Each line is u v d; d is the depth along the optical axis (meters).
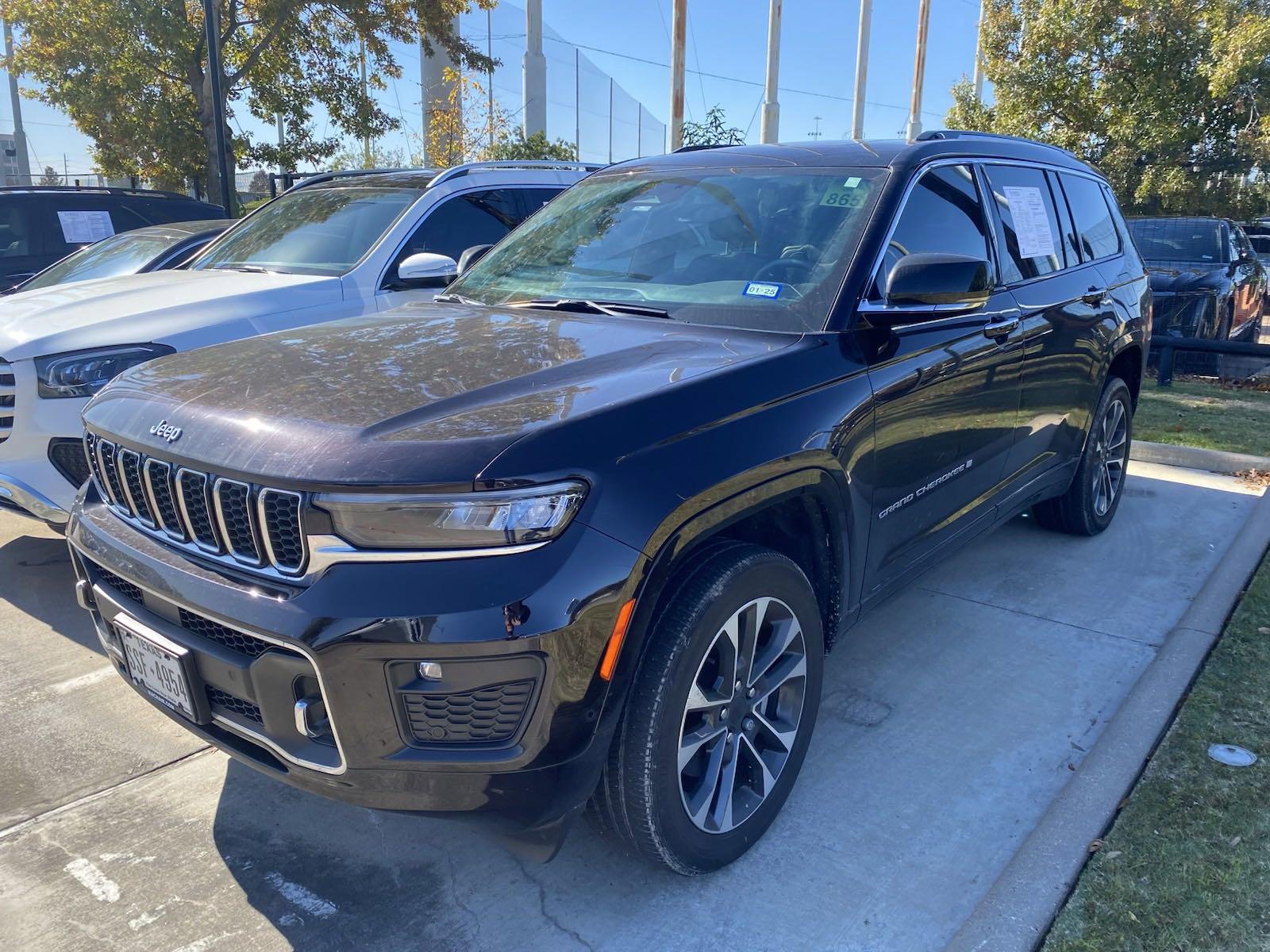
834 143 3.79
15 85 23.56
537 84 21.75
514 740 2.06
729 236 3.35
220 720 2.32
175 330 4.60
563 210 4.00
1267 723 3.12
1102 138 16.62
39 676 3.77
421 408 2.26
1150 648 3.90
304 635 2.01
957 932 2.29
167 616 2.36
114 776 3.11
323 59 16.41
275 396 2.41
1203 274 10.09
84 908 2.51
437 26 16.47
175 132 14.83
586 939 2.40
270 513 2.11
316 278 5.34
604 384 2.41
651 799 2.31
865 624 4.11
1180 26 14.78
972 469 3.60
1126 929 2.26
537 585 2.00
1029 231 4.13
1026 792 2.96
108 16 13.62
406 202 5.91
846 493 2.79
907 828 2.79
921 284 2.88
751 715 2.63
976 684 3.62
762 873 2.62
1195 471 6.45
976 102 18.38
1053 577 4.62
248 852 2.73
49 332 4.34
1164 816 2.66
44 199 9.57
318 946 2.38
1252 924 2.27
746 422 2.46
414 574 1.99
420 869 2.67
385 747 2.05
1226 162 15.27
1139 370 5.23
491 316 3.21
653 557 2.16
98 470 2.70
